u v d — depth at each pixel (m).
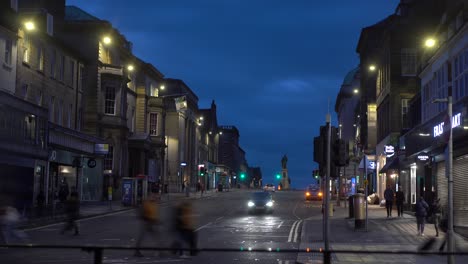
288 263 16.05
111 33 55.66
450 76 27.86
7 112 32.88
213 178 120.56
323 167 16.83
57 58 46.47
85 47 53.81
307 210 47.31
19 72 39.22
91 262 15.42
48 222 30.02
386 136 48.75
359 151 66.06
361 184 64.44
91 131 53.09
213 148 123.56
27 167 35.91
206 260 16.42
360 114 69.31
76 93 50.66
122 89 56.66
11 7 37.72
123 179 46.72
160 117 71.75
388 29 46.91
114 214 38.94
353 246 19.91
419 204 24.00
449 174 14.31
